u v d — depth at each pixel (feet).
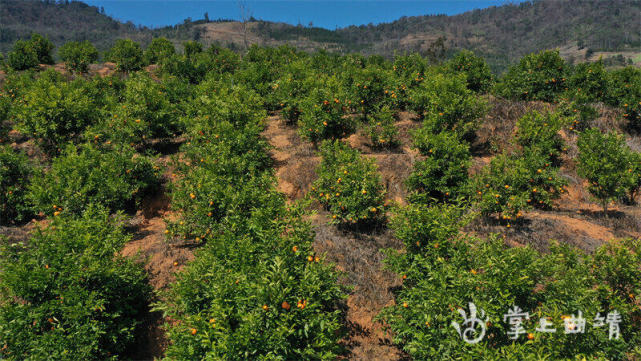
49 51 92.02
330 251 23.26
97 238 17.10
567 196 36.58
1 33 597.11
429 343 14.19
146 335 18.13
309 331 14.01
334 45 655.35
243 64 83.35
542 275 13.89
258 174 27.27
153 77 81.87
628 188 31.01
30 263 15.67
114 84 59.93
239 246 16.06
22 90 48.32
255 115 36.11
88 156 28.53
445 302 13.67
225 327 13.17
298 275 15.16
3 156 29.89
